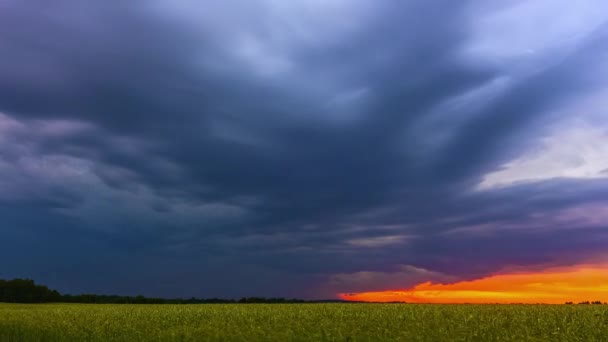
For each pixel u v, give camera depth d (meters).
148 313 30.45
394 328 21.30
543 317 23.73
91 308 38.59
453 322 22.58
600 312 25.12
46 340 21.20
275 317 25.77
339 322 22.98
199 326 23.27
